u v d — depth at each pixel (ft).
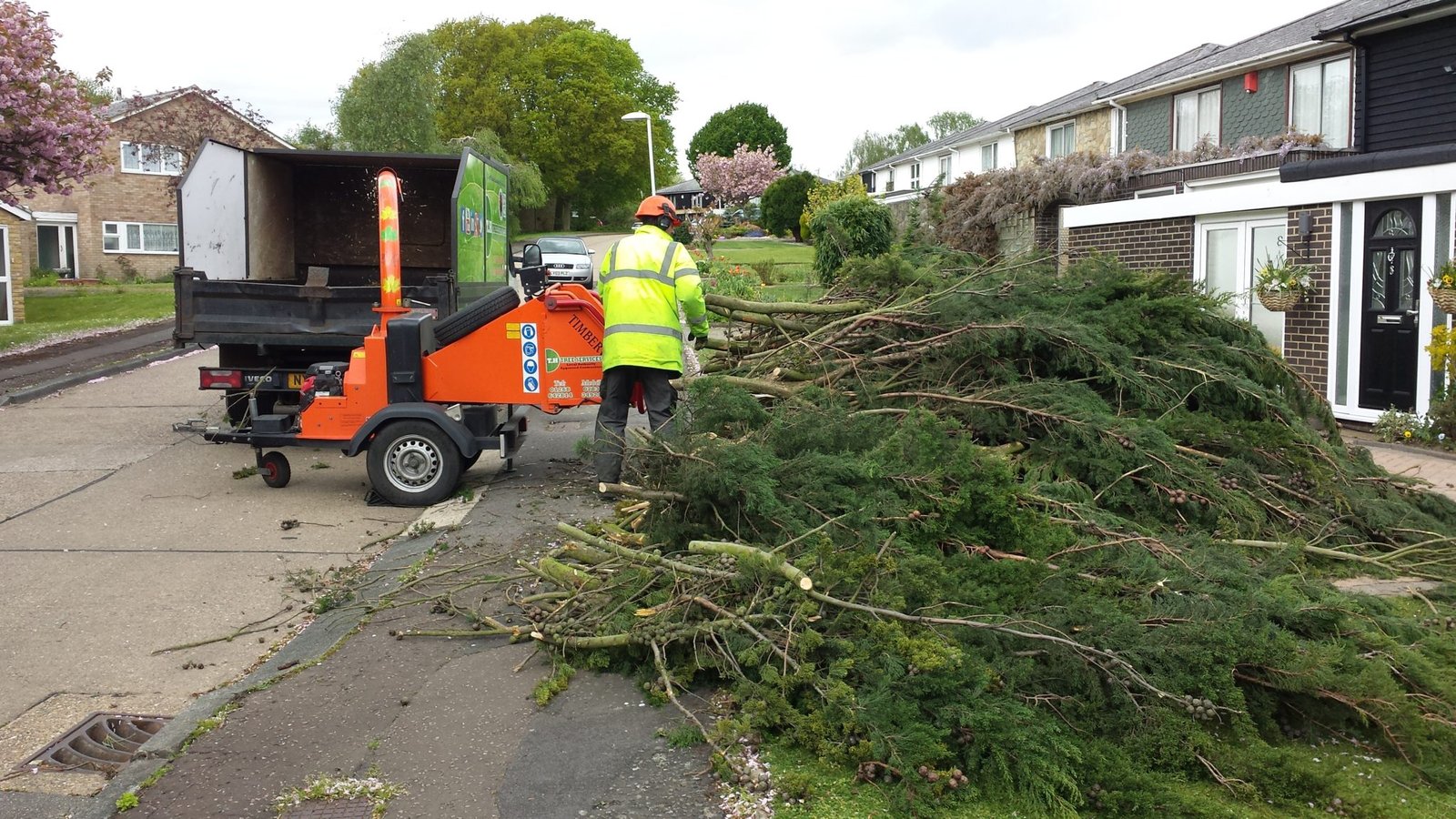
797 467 17.29
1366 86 58.70
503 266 40.04
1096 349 22.33
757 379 24.90
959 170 134.72
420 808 11.93
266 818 11.83
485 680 15.43
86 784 12.87
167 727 14.05
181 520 25.18
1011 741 12.14
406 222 42.75
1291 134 60.59
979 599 14.39
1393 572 19.31
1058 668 13.30
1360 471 22.85
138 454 32.71
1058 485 18.76
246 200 38.34
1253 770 12.28
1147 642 13.42
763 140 287.07
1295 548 18.22
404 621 17.92
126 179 132.46
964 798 11.91
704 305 23.73
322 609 18.81
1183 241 41.55
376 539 23.54
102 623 18.42
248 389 33.42
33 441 34.71
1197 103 79.41
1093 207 46.03
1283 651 13.52
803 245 155.43
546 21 219.41
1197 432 21.59
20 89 56.95
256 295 31.73
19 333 66.80
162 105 97.14
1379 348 34.27
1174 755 12.50
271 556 22.27
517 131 210.59
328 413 26.76
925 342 23.54
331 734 13.80
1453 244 31.68
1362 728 13.93
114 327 71.05
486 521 23.91
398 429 25.96
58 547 22.85
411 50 117.91
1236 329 24.95
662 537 18.10
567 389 26.30
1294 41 67.92
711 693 14.71
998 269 26.23
